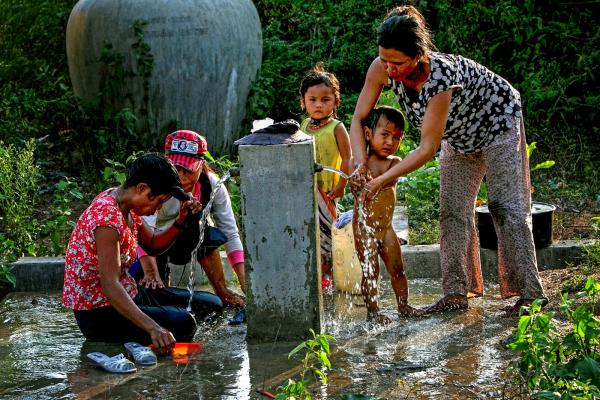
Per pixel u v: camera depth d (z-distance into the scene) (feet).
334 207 20.10
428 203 24.23
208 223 18.17
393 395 13.69
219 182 16.92
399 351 15.66
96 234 15.40
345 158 19.99
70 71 31.94
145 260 17.46
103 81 30.60
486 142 16.78
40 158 30.96
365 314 17.92
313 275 16.10
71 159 30.94
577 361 12.32
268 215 15.96
